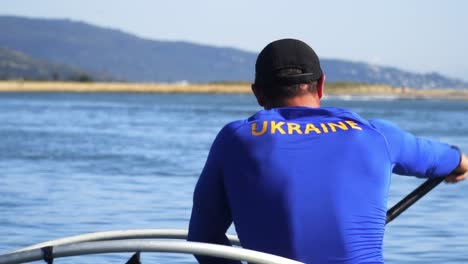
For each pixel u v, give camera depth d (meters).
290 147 5.05
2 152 29.80
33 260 5.13
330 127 5.12
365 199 5.00
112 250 5.09
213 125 53.41
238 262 5.23
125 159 27.36
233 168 5.10
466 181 21.52
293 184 4.97
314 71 5.27
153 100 150.00
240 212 5.09
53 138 38.41
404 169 5.31
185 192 18.69
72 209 16.08
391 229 14.36
